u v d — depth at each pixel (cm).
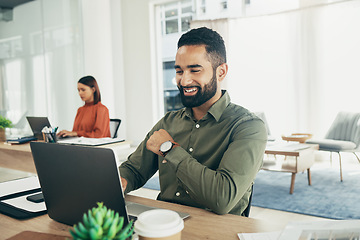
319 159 519
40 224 98
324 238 65
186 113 138
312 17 509
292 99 543
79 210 89
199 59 123
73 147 84
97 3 643
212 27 595
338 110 508
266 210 298
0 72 520
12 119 532
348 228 65
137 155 147
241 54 581
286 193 346
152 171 148
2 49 520
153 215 67
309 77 520
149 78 657
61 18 597
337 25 497
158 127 150
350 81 497
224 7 598
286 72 548
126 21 673
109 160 77
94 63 644
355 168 454
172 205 114
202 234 88
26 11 548
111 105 675
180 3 637
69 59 612
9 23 528
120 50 684
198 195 108
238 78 588
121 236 51
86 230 49
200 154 132
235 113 131
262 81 570
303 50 521
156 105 669
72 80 617
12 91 533
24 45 548
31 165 289
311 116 522
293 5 534
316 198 325
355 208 292
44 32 573
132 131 690
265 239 83
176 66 128
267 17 555
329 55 507
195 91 126
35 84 562
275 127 565
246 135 119
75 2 619
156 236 61
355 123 429
